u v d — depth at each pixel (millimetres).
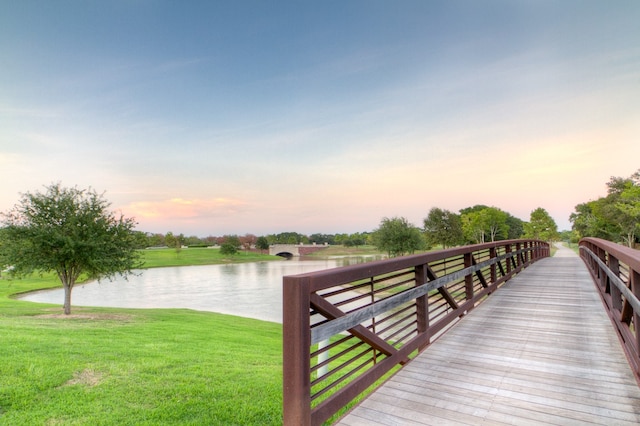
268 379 4688
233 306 21578
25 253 12453
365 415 2418
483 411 2432
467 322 5000
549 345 3877
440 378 3053
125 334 8078
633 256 2641
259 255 97250
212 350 6664
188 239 128375
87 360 5102
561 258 19547
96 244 12672
